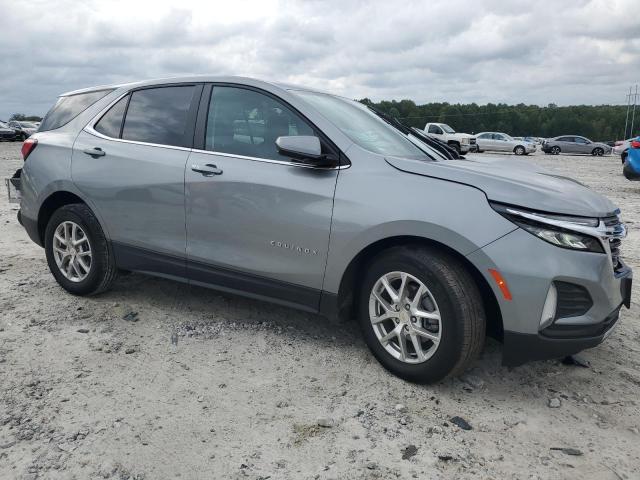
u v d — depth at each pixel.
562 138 36.50
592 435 2.84
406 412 2.96
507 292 2.87
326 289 3.40
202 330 3.92
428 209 3.02
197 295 4.62
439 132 32.88
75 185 4.29
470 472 2.50
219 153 3.75
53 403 2.92
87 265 4.39
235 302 4.49
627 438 2.82
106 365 3.36
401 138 3.91
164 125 4.06
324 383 3.24
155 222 3.98
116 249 4.22
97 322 4.00
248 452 2.58
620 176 17.62
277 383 3.22
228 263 3.71
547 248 2.84
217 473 2.42
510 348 2.96
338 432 2.76
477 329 3.00
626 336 4.10
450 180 3.09
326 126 3.46
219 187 3.66
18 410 2.84
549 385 3.34
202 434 2.70
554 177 3.56
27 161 4.67
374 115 4.21
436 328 3.11
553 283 2.86
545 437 2.80
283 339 3.82
